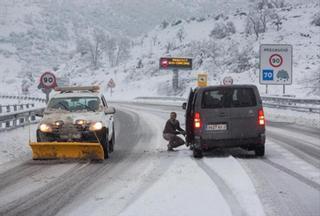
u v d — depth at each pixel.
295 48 85.62
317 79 62.06
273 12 108.94
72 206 10.39
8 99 76.38
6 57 169.75
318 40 88.38
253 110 16.20
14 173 14.54
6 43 181.50
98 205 10.37
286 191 11.20
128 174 13.88
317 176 12.95
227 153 17.80
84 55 139.00
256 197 10.59
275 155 16.86
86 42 144.88
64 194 11.55
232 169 14.04
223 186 11.73
